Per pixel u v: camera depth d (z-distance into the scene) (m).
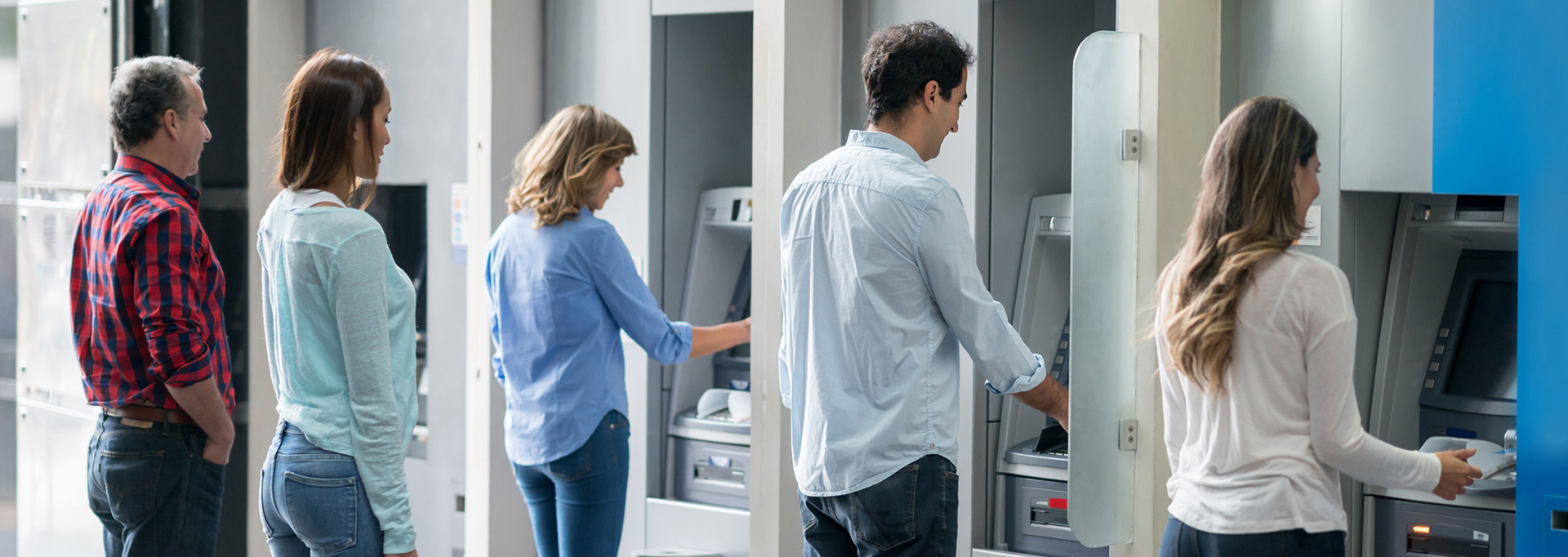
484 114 3.29
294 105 1.97
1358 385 2.61
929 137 2.03
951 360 1.97
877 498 1.91
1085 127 2.29
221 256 3.52
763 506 2.84
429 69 3.52
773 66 2.81
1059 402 2.17
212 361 2.29
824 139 2.92
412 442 3.68
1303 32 2.48
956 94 2.03
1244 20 2.55
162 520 2.25
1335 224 2.49
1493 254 2.64
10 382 3.63
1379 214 2.59
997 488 3.00
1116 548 2.42
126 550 2.29
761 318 2.83
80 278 2.28
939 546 1.93
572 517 2.62
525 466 2.65
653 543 3.40
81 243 2.28
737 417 3.33
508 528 3.40
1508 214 2.46
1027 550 2.96
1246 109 1.77
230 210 3.53
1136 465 2.39
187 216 2.18
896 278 1.90
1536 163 2.16
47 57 3.44
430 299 3.58
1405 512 2.56
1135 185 2.34
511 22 3.33
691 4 3.21
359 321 1.89
